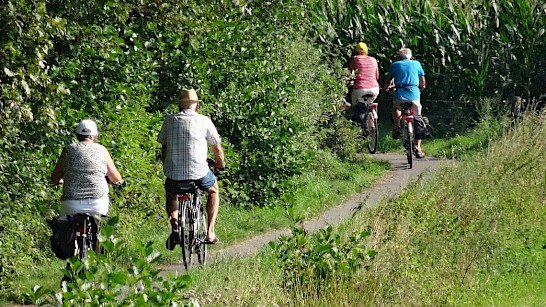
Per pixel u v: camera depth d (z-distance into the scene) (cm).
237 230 3984
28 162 3119
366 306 2542
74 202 2811
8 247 3039
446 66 6756
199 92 4284
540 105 6681
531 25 6681
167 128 3316
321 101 5369
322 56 6091
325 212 4391
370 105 5997
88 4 3269
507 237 3425
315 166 5091
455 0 6819
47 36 2566
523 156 4309
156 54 4238
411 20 6862
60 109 3266
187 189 3275
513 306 2756
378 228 2978
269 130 4344
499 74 6750
